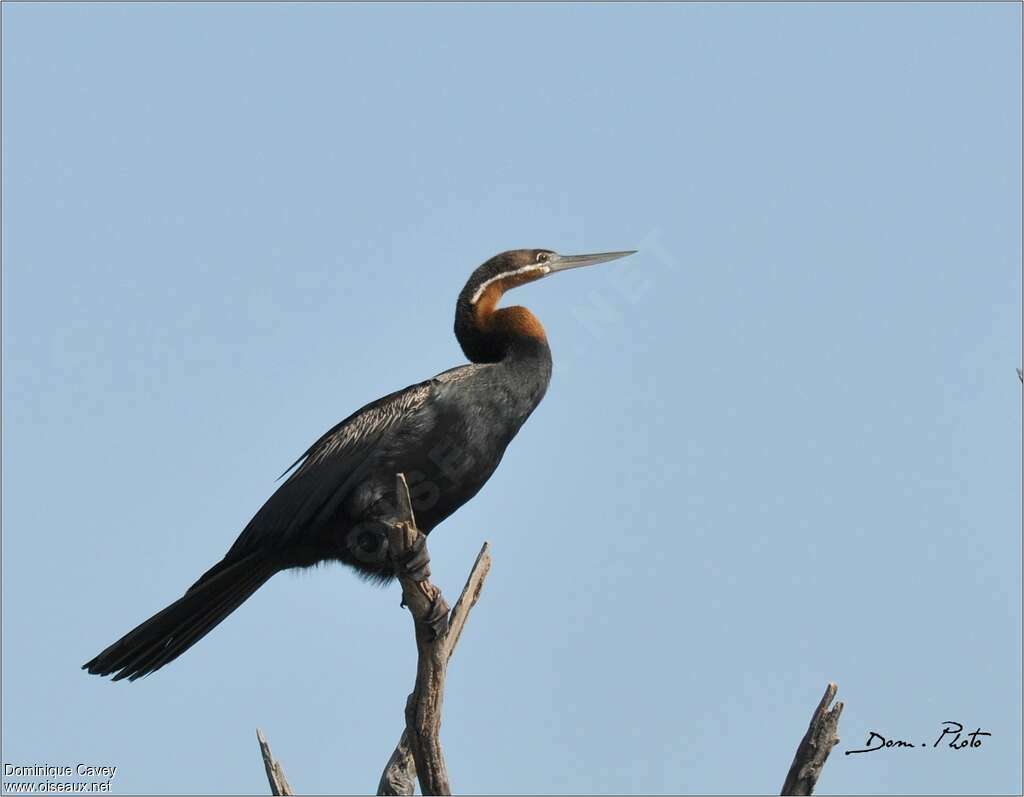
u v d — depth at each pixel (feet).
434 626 38.86
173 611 45.70
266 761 41.22
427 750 39.24
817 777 36.09
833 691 36.42
